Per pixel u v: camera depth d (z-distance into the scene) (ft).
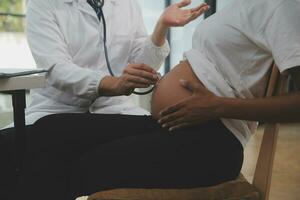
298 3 3.25
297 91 3.16
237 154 3.44
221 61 3.54
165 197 3.15
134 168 3.23
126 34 5.58
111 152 3.29
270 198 7.63
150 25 13.06
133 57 5.66
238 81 3.49
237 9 3.57
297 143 11.74
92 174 3.27
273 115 3.16
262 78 3.47
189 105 3.31
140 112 5.41
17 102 3.62
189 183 3.28
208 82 3.51
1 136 4.34
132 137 3.46
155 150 3.27
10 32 11.39
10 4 11.64
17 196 3.55
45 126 3.56
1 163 4.16
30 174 3.35
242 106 3.20
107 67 5.35
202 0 11.71
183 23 4.51
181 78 3.69
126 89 4.13
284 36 3.13
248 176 7.62
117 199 3.09
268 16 3.27
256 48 3.43
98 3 5.42
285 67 3.07
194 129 3.40
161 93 3.83
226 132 3.42
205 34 3.71
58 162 3.41
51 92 5.30
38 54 4.87
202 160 3.29
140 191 3.18
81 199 3.69
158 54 5.45
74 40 5.24
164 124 3.47
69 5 5.34
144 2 13.42
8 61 10.42
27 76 3.46
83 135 3.63
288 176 8.84
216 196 3.24
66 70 4.62
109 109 5.39
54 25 5.13
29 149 3.51
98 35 5.32
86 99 4.99
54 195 3.29
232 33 3.49
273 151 3.45
